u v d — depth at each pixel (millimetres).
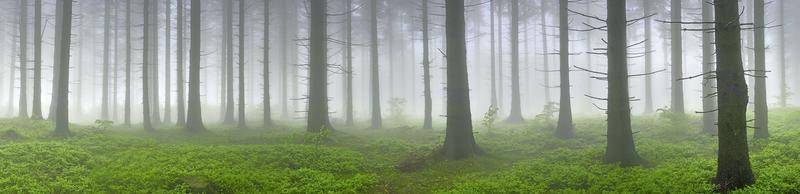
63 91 18438
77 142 16375
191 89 23281
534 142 18562
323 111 20219
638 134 19078
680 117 18922
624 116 12820
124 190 10406
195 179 11008
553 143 18188
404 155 16656
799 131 14383
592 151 14398
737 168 8992
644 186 9672
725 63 9031
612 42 12883
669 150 14570
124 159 13641
